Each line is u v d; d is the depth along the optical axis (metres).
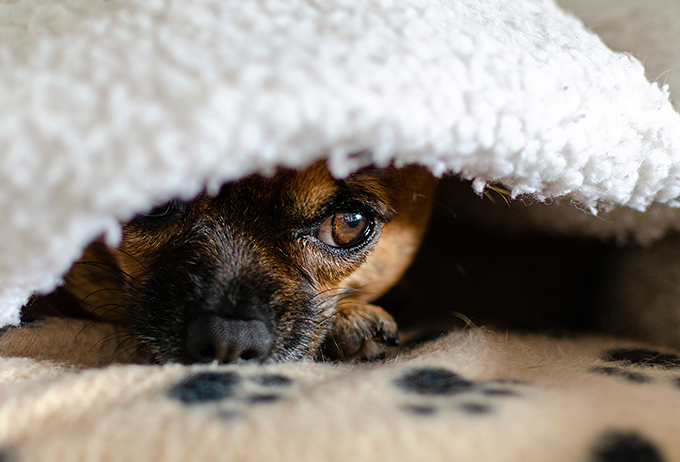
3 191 0.16
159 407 0.17
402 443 0.17
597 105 0.20
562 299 0.28
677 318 0.25
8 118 0.17
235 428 0.17
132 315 0.25
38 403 0.18
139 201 0.17
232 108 0.17
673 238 0.25
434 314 0.31
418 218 0.29
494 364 0.20
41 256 0.17
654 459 0.17
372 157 0.19
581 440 0.17
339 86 0.17
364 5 0.19
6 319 0.19
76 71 0.17
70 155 0.16
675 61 0.25
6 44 0.18
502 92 0.19
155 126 0.16
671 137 0.21
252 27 0.18
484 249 0.31
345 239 0.26
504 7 0.22
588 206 0.22
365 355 0.26
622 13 0.26
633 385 0.19
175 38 0.18
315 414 0.17
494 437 0.17
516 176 0.20
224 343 0.23
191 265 0.25
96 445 0.16
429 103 0.18
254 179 0.24
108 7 0.18
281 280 0.25
